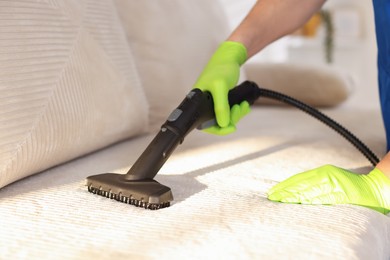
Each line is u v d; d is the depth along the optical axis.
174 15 1.77
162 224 0.83
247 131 1.62
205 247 0.74
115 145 1.44
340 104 2.28
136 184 0.95
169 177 1.09
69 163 1.22
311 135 1.57
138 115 1.46
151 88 1.66
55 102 1.09
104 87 1.29
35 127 1.03
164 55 1.69
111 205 0.93
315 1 1.46
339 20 4.20
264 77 2.25
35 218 0.86
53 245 0.75
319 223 0.85
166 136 1.02
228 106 1.15
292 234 0.80
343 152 1.37
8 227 0.82
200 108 1.08
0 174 0.95
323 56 4.12
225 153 1.32
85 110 1.20
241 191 1.03
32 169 1.06
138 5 1.66
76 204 0.92
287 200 0.96
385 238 0.91
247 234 0.79
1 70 0.96
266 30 1.42
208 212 0.89
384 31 1.28
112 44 1.39
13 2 1.04
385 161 1.04
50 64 1.10
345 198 0.96
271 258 0.72
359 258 0.75
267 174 1.15
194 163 1.22
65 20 1.19
